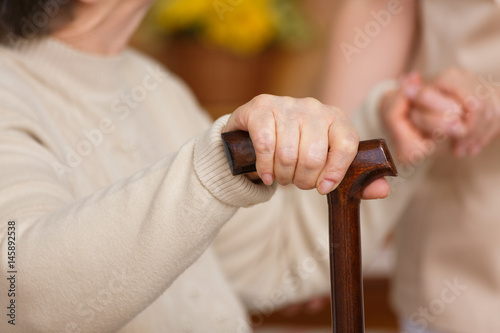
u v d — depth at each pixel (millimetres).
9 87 1042
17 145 975
